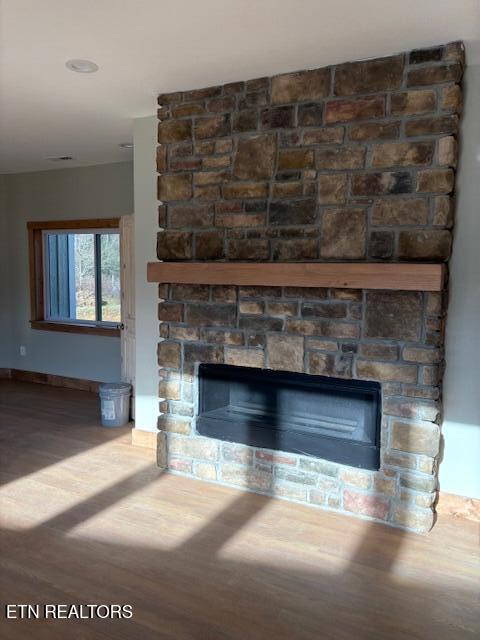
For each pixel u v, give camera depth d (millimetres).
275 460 3369
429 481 2918
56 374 6477
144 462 3965
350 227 3002
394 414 2979
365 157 2941
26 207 6457
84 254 6266
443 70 2725
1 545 2795
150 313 4211
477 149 2896
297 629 2205
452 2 2271
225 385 3613
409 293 2879
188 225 3527
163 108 3529
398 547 2824
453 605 2373
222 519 3098
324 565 2656
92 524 3025
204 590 2447
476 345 3012
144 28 2543
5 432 4652
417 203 2830
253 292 3320
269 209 3232
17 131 4461
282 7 2324
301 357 3197
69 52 2832
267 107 3195
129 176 5680
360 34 2602
